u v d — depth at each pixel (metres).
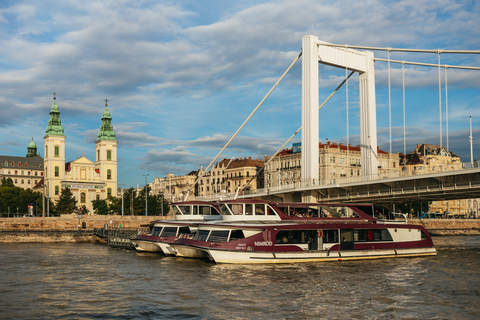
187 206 55.25
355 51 79.81
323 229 43.25
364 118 79.31
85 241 74.94
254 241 40.75
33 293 29.48
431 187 55.25
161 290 30.19
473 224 127.12
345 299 27.84
